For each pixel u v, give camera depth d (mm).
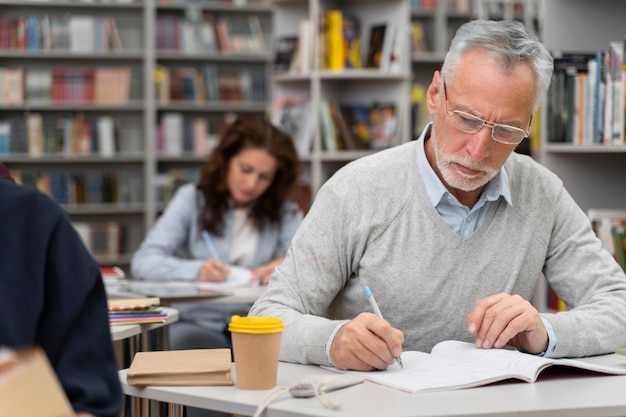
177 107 7539
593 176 3344
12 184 1253
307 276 2057
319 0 5480
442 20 7637
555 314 1972
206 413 2951
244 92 7668
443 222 2082
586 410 1484
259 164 3637
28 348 1163
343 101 5680
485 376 1646
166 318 2562
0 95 7242
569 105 3213
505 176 2115
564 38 3391
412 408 1455
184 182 7492
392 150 2201
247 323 1601
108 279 3512
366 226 2092
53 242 1231
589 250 2166
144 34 7523
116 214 7664
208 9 7715
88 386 1203
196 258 3742
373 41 5500
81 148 7375
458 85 1911
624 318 2025
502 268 2109
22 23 7277
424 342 2109
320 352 1805
